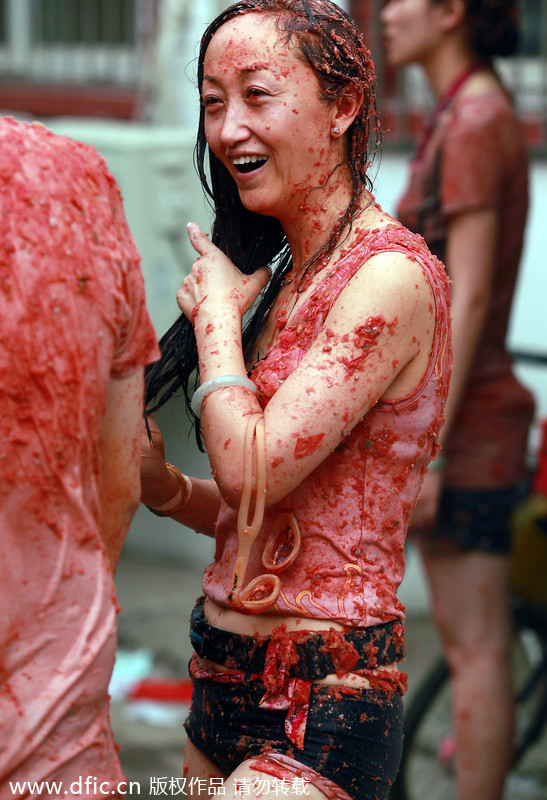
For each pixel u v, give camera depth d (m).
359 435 5.59
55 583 4.57
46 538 4.55
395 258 5.55
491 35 10.16
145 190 16.50
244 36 5.64
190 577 18.42
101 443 4.97
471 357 9.71
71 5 20.33
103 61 20.23
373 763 5.61
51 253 4.44
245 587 5.73
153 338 4.97
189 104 17.86
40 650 4.57
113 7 20.03
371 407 5.55
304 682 5.56
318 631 5.54
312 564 5.61
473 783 10.02
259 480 5.34
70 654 4.61
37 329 4.43
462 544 10.03
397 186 16.66
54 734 4.59
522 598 11.05
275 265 6.42
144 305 4.90
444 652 10.45
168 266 16.70
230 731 5.80
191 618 6.21
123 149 16.42
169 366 6.39
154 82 18.34
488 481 10.07
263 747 5.61
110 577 5.01
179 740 12.41
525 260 15.47
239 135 5.69
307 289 5.86
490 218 9.74
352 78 5.74
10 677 4.53
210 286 5.89
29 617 4.54
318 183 5.84
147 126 19.14
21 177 4.43
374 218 5.89
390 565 5.74
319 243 5.95
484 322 9.81
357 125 5.88
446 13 10.16
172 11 17.75
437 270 5.71
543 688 11.50
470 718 10.03
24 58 20.75
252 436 5.35
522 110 16.23
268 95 5.63
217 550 6.13
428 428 5.75
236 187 6.35
